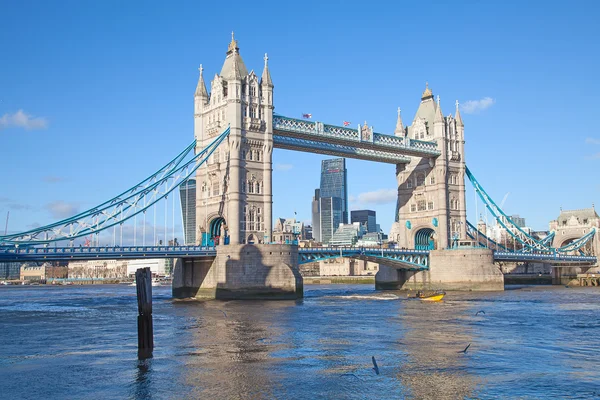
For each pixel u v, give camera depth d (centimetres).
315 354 4450
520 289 14025
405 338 5228
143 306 4675
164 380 3647
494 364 4072
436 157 13975
